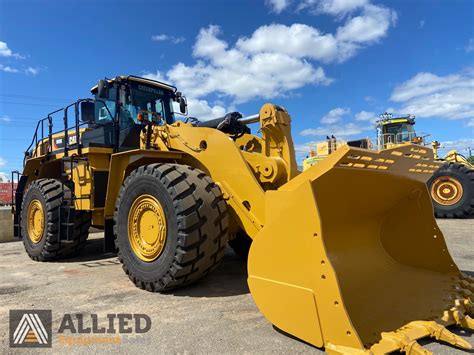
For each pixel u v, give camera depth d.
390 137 14.86
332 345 2.07
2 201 25.42
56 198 5.46
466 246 5.86
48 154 6.07
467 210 10.02
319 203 2.59
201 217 3.32
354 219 3.12
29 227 5.88
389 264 3.32
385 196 3.09
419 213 3.33
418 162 2.92
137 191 3.74
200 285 3.79
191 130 3.98
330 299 2.11
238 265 4.72
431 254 3.29
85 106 5.74
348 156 2.25
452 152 11.45
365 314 2.48
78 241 5.58
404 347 2.05
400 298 2.78
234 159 3.50
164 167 3.57
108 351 2.34
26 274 4.64
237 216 3.44
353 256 3.06
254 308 3.07
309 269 2.23
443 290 2.95
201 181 3.46
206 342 2.42
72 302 3.35
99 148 4.91
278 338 2.44
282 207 2.42
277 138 3.71
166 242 3.44
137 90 5.54
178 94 6.09
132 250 3.79
